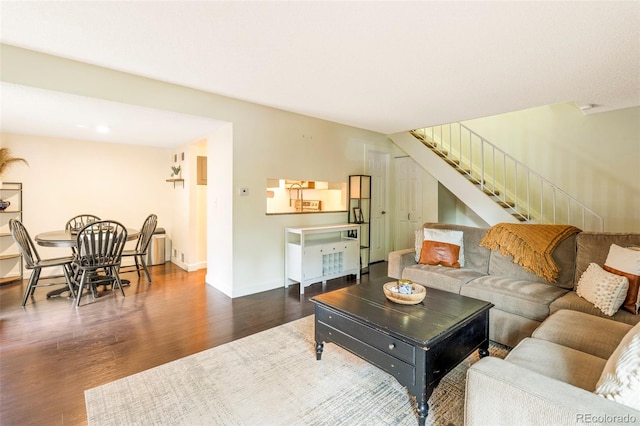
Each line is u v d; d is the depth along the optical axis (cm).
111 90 277
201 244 511
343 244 440
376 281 275
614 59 245
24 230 337
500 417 110
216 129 395
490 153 532
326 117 439
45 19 193
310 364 224
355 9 180
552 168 468
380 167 566
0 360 226
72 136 445
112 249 363
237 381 202
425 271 312
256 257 392
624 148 406
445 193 559
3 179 418
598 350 157
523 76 282
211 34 210
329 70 271
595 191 431
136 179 529
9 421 166
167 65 264
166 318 306
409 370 168
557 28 199
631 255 206
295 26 199
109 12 185
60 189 460
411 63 255
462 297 232
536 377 112
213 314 318
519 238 294
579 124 443
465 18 189
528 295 239
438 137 593
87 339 260
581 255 254
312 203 536
